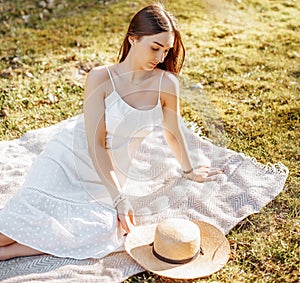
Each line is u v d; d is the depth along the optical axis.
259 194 3.88
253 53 6.19
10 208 3.26
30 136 4.54
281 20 7.09
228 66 5.88
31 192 3.29
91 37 6.64
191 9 7.39
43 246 3.24
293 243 3.48
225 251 3.30
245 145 4.53
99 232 3.28
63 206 3.29
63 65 5.91
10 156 4.30
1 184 3.94
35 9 7.42
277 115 4.97
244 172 4.10
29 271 3.17
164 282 3.15
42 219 3.22
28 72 5.75
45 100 5.21
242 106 5.14
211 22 7.03
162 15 3.18
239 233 3.58
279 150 4.46
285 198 3.88
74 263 3.23
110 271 3.20
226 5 7.47
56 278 3.12
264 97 5.29
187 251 3.18
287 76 5.69
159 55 3.23
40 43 6.46
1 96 5.24
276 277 3.22
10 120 4.88
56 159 3.42
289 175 4.14
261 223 3.66
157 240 3.21
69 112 5.02
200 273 3.13
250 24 6.97
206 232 3.44
